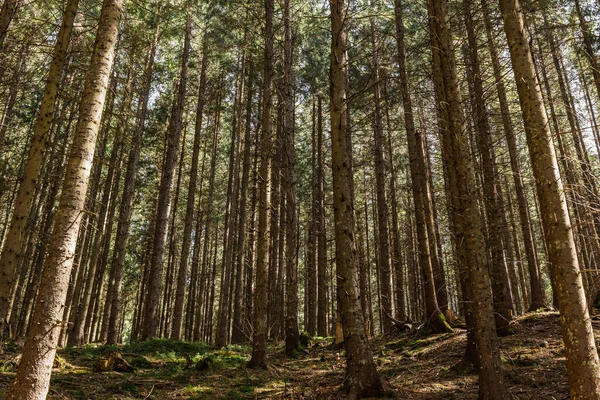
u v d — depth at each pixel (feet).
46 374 14.98
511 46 17.01
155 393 23.62
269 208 35.35
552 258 14.70
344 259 22.18
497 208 31.89
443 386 22.54
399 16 41.98
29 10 39.81
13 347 33.94
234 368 31.89
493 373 17.06
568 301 13.97
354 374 20.67
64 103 54.03
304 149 83.51
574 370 13.48
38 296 15.48
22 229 25.07
